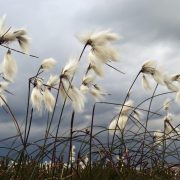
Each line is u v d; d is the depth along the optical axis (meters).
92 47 0.34
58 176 0.35
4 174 0.33
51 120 0.34
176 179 0.40
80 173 0.36
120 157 0.39
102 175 0.36
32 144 0.34
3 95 0.37
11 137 0.35
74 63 0.35
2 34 0.29
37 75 0.36
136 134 0.41
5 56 0.32
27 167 0.34
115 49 0.34
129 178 0.36
